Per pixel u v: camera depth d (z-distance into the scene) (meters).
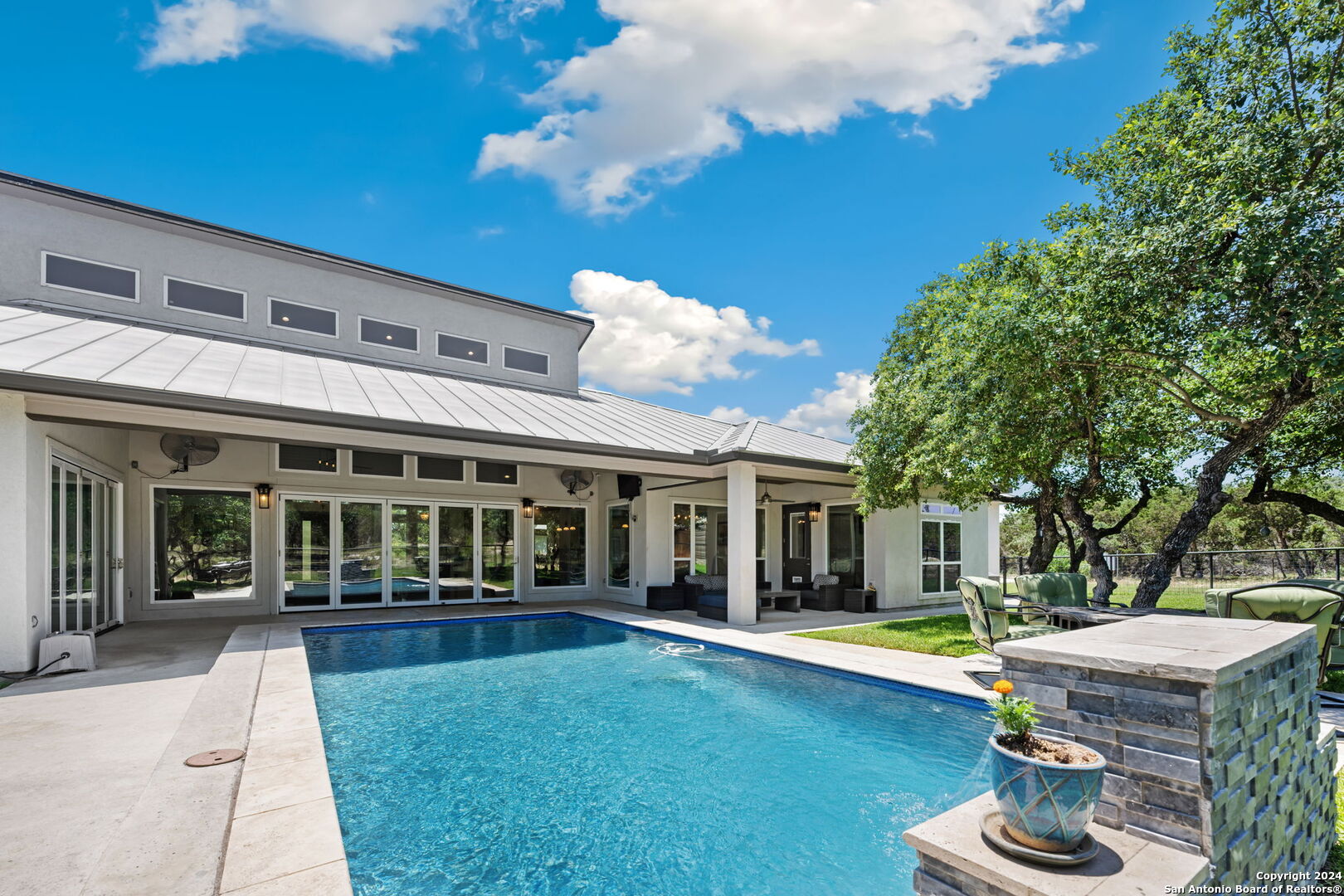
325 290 14.60
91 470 9.93
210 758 4.55
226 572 12.84
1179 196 7.91
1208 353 8.87
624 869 3.87
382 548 14.40
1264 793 2.78
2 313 9.93
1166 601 14.39
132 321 12.04
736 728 6.35
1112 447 10.50
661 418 15.99
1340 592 5.77
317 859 3.18
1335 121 6.40
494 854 4.04
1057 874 2.27
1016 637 7.07
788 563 17.17
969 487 11.15
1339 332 6.48
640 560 15.41
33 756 4.88
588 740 6.06
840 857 4.00
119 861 3.11
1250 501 11.24
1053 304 8.34
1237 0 8.05
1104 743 2.66
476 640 11.21
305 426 9.34
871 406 12.98
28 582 7.58
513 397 14.14
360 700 7.39
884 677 7.63
